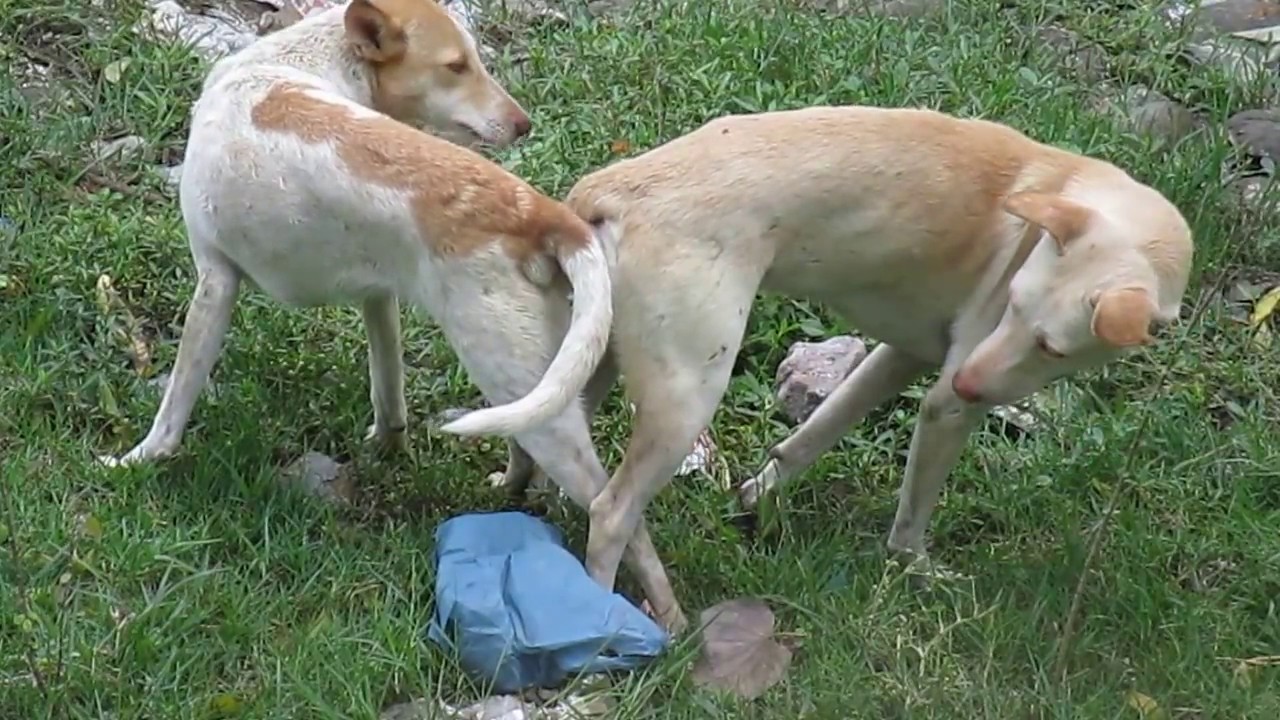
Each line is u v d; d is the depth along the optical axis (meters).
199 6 7.16
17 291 5.45
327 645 4.24
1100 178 4.43
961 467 5.23
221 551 4.60
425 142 4.45
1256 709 4.28
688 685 4.25
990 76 6.88
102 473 4.77
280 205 4.54
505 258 4.25
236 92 4.69
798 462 5.00
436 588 4.38
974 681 4.30
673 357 4.25
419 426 5.27
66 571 4.41
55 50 6.68
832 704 4.16
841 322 5.74
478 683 4.25
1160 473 5.23
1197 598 4.68
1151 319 3.97
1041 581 4.72
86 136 6.22
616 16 7.29
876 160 4.36
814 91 6.73
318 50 4.96
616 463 5.18
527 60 6.94
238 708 4.05
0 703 3.99
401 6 5.00
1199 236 6.19
